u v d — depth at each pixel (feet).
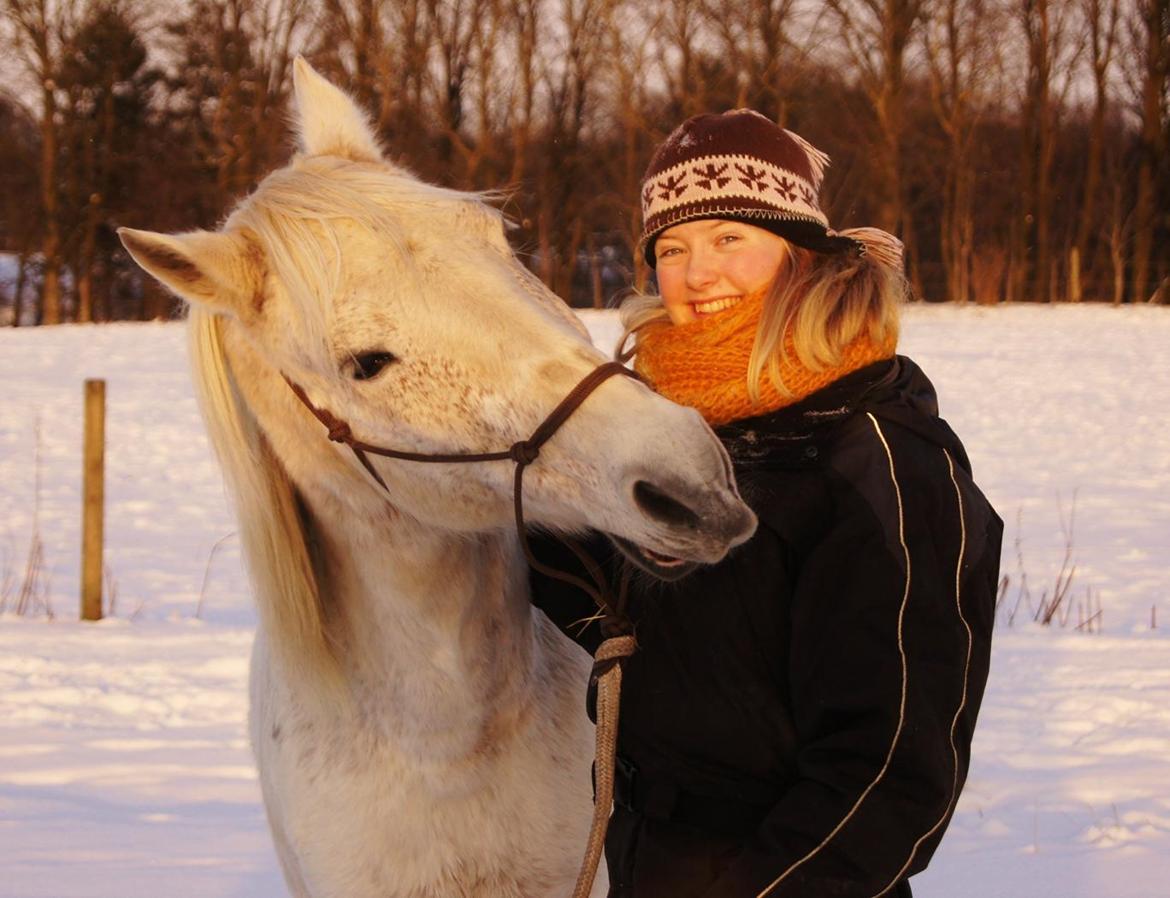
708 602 6.48
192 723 16.78
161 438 44.27
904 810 5.77
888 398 6.46
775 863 5.86
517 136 121.19
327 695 7.29
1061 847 12.46
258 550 7.18
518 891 7.52
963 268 124.88
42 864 12.34
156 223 127.44
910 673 5.81
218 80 129.90
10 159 125.90
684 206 6.99
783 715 6.43
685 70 126.52
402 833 7.32
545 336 6.14
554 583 7.45
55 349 72.43
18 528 30.83
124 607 23.48
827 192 128.98
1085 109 141.28
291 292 6.23
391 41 123.24
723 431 6.65
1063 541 28.99
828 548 6.12
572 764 7.70
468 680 7.10
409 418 6.24
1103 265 128.36
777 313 6.51
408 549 6.89
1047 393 54.39
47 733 16.21
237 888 11.89
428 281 6.20
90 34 128.16
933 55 130.72
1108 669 18.69
